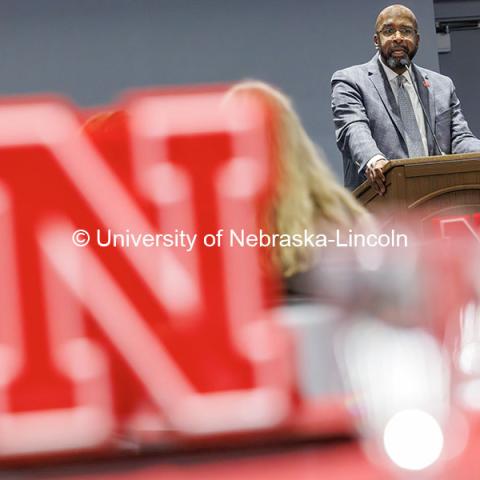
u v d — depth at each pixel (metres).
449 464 2.35
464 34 19.03
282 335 2.65
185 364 2.69
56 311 2.77
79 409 2.62
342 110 9.66
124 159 2.98
